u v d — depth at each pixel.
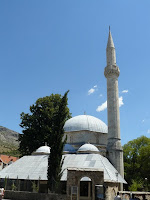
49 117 55.41
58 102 61.22
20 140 55.62
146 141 64.31
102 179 24.50
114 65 47.31
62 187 30.48
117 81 47.25
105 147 45.91
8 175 36.41
